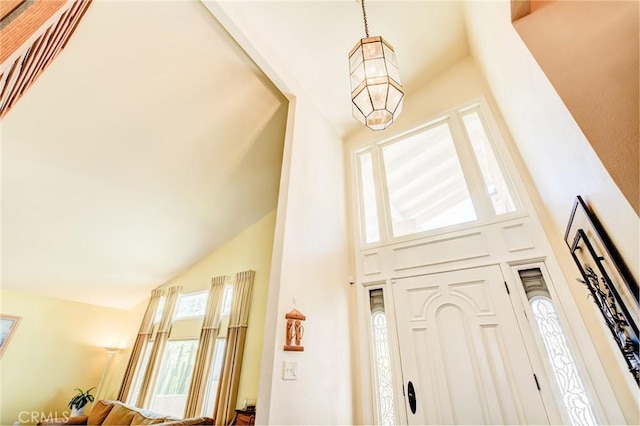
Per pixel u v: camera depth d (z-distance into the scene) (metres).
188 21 2.34
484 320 2.24
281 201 2.32
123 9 2.11
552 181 1.79
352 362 2.62
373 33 2.83
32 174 3.08
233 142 3.55
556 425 1.78
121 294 5.62
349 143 3.92
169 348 5.11
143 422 3.08
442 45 3.16
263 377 1.74
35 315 4.79
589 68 1.07
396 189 3.33
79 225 3.91
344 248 3.13
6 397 4.31
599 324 1.82
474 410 2.03
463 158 2.94
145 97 2.73
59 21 0.65
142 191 3.77
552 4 1.28
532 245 2.27
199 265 5.59
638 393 1.52
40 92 2.46
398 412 2.27
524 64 1.46
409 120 3.50
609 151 0.95
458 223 2.71
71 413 4.70
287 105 3.38
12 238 3.73
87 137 2.92
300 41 2.71
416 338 2.46
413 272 2.72
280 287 1.98
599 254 1.25
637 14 1.04
